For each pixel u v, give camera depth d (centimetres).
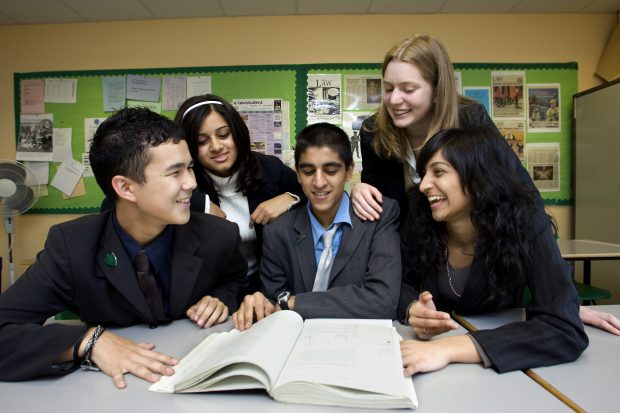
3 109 281
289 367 57
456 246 98
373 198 109
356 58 276
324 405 52
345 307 88
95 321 87
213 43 276
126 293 81
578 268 268
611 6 269
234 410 51
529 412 50
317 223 110
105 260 81
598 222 258
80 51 278
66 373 63
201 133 123
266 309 87
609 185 250
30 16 267
